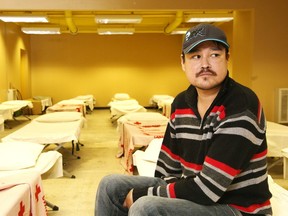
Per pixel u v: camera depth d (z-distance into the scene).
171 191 1.20
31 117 8.41
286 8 5.34
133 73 10.77
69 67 10.59
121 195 1.42
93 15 7.70
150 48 10.71
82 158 4.30
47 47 10.45
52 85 10.59
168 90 10.90
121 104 7.20
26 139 3.38
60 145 3.53
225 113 1.18
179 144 1.43
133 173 3.39
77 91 10.70
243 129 1.12
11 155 2.32
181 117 1.38
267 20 5.35
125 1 5.35
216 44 1.23
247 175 1.18
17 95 8.73
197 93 1.33
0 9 5.28
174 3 5.38
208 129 1.23
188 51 1.24
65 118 4.53
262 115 1.19
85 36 10.52
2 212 1.27
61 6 5.32
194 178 1.18
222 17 6.46
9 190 1.52
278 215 1.43
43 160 2.42
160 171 1.53
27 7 5.29
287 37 5.38
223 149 1.13
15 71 8.98
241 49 6.61
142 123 4.27
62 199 2.85
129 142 3.50
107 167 3.89
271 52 5.39
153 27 9.96
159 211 1.14
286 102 5.38
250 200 1.18
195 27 1.27
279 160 3.55
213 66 1.23
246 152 1.13
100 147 4.97
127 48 10.67
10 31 8.51
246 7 5.34
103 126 7.08
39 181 1.78
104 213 1.41
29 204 1.59
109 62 10.69
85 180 3.38
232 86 1.23
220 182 1.12
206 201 1.15
